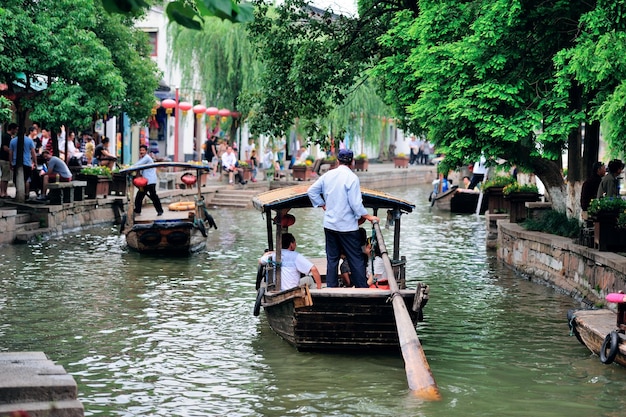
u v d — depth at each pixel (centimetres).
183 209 2653
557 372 1209
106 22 3156
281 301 1277
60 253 2228
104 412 1049
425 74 1792
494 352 1312
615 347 1170
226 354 1295
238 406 1070
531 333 1429
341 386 1143
